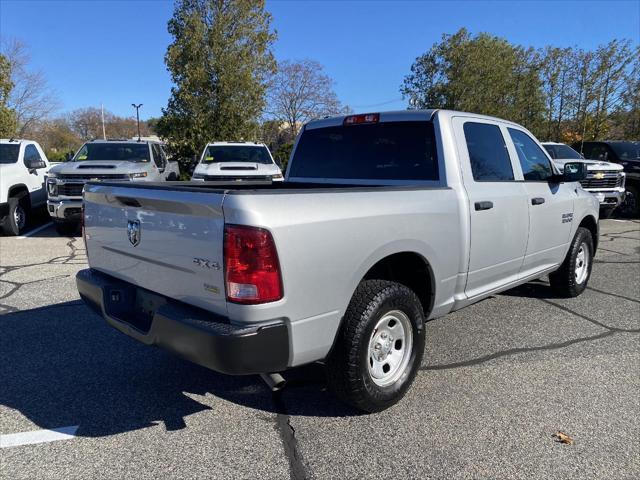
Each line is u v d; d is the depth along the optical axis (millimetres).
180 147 18875
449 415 3365
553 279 5949
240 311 2604
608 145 14883
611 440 3080
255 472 2768
